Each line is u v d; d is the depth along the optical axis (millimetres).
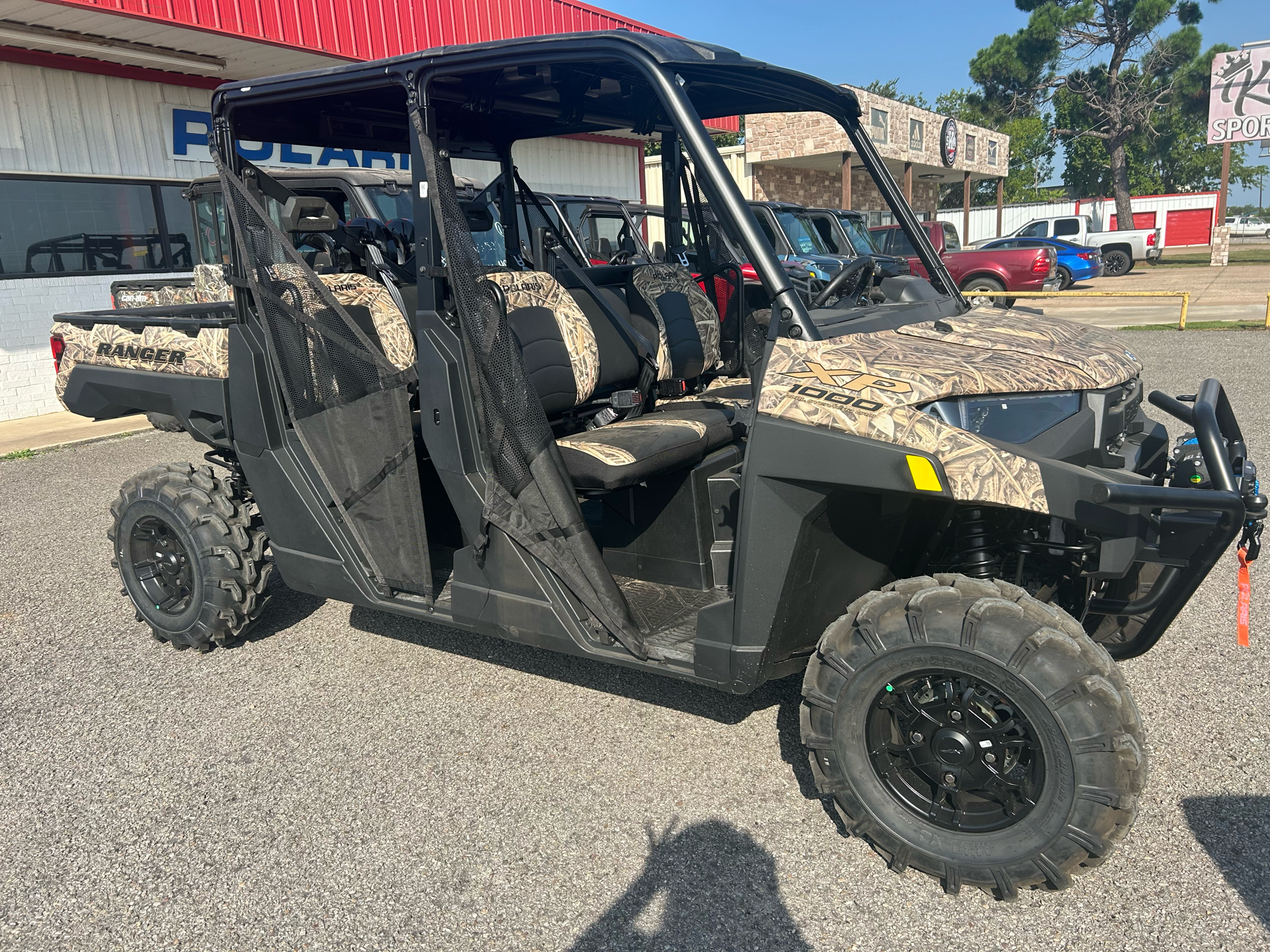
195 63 10203
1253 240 55750
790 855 2410
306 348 3078
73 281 10094
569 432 3564
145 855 2510
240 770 2914
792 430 2244
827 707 2293
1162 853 2322
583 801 2678
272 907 2285
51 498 6512
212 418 3510
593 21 14711
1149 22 36156
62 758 3027
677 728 3064
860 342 2502
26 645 3980
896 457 2113
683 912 2213
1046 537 2396
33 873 2451
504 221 4043
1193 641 3514
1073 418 2371
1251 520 2205
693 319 4086
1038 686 2014
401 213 7359
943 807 2268
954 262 18938
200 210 10352
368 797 2740
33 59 9414
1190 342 11039
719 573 3023
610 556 3189
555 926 2184
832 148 18453
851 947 2080
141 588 3857
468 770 2863
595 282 3812
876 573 2580
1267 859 2275
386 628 4012
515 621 2830
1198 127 41688
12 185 9539
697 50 2605
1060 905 2174
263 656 3760
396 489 2982
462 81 3059
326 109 3293
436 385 2768
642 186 17547
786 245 10477
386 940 2158
